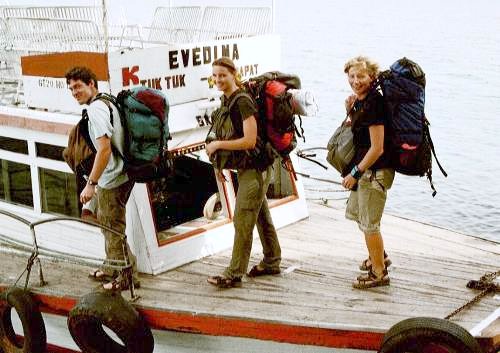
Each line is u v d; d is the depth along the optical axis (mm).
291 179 7254
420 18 69938
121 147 5070
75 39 6895
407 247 6500
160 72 6023
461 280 5594
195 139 6414
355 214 5566
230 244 6461
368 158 4953
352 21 68438
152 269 5805
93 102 4973
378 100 4906
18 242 6766
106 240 5473
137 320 5105
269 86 5172
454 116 29969
